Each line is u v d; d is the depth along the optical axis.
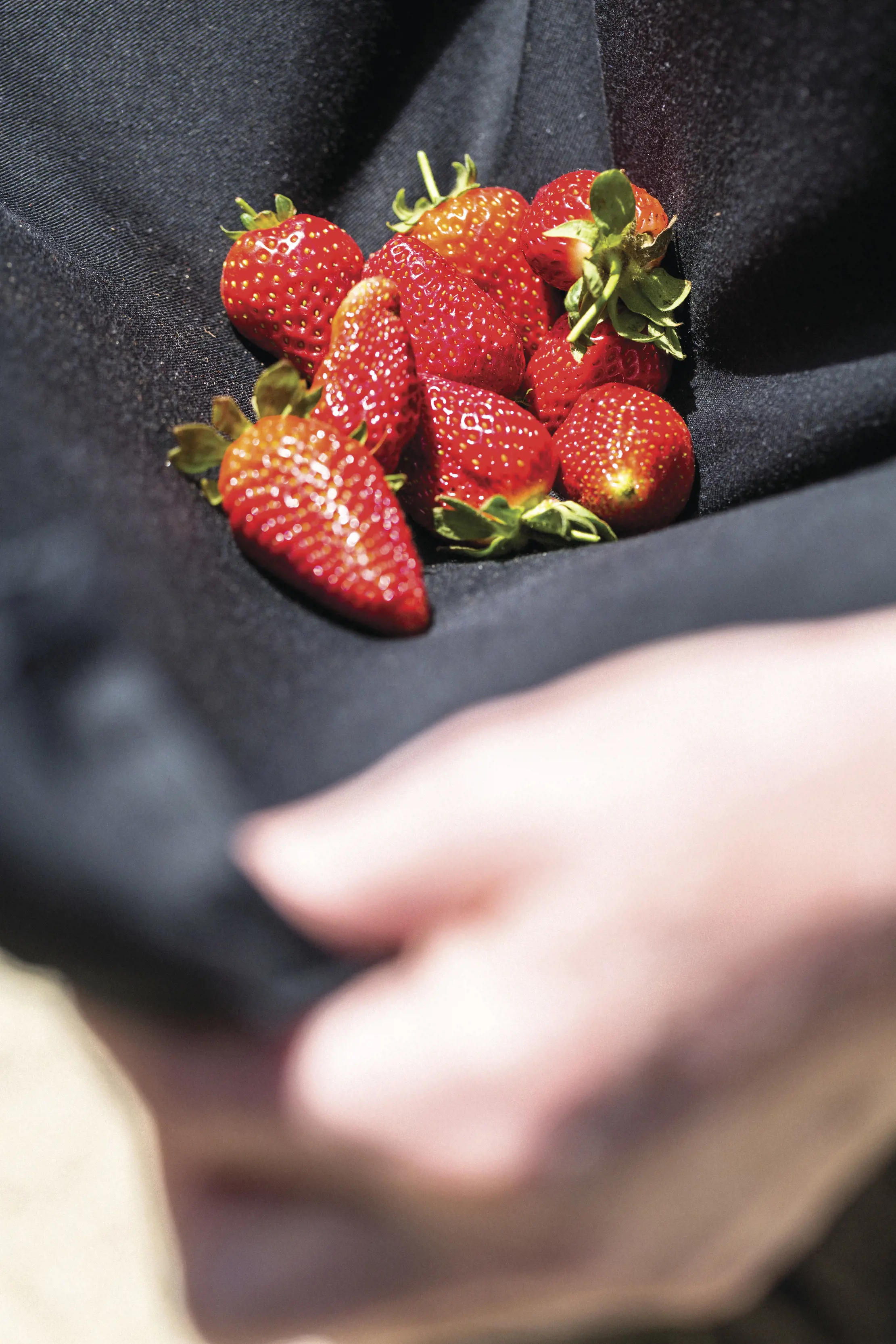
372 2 0.50
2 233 0.44
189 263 0.50
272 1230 0.37
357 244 0.52
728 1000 0.35
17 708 0.35
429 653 0.40
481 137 0.52
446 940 0.36
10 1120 0.64
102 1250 0.62
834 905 0.35
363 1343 0.40
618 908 0.35
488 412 0.48
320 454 0.44
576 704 0.37
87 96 0.49
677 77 0.45
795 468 0.45
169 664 0.37
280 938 0.36
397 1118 0.35
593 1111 0.34
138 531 0.39
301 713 0.38
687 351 0.49
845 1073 0.37
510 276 0.50
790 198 0.44
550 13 0.51
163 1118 0.37
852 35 0.42
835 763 0.36
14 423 0.39
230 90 0.50
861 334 0.44
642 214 0.48
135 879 0.34
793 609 0.38
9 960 0.37
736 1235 0.38
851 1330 0.50
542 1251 0.37
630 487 0.48
